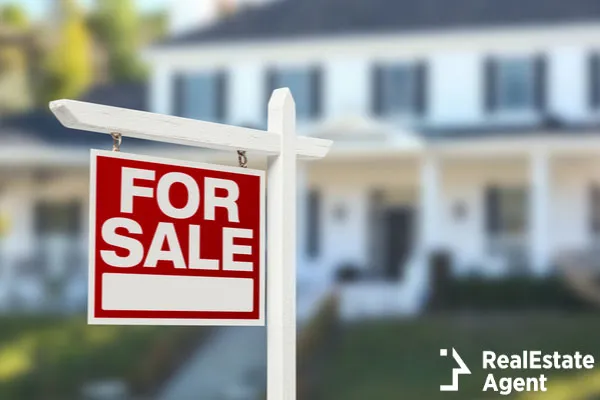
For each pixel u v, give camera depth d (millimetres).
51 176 38562
